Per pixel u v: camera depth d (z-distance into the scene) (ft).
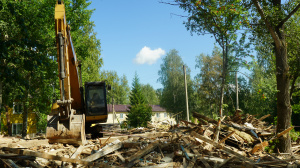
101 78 143.23
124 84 266.57
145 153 24.31
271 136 39.17
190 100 160.15
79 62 37.91
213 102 146.61
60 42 28.48
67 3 78.54
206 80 148.77
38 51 33.76
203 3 36.63
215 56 148.46
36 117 99.96
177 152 24.39
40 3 72.74
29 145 27.96
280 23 36.88
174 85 162.30
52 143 29.86
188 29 40.22
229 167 22.45
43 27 72.23
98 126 41.86
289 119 36.65
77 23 84.58
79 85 38.17
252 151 30.50
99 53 133.59
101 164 20.31
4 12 46.19
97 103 38.63
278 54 37.11
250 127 39.01
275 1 37.78
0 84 32.68
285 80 36.83
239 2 37.24
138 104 147.95
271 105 98.89
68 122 30.40
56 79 76.33
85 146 28.30
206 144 28.40
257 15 39.17
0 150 21.44
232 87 125.49
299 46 42.37
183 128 39.96
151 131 44.80
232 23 37.50
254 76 103.96
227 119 44.70
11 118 110.83
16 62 30.86
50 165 21.89
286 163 22.81
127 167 21.56
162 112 220.84
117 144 26.50
